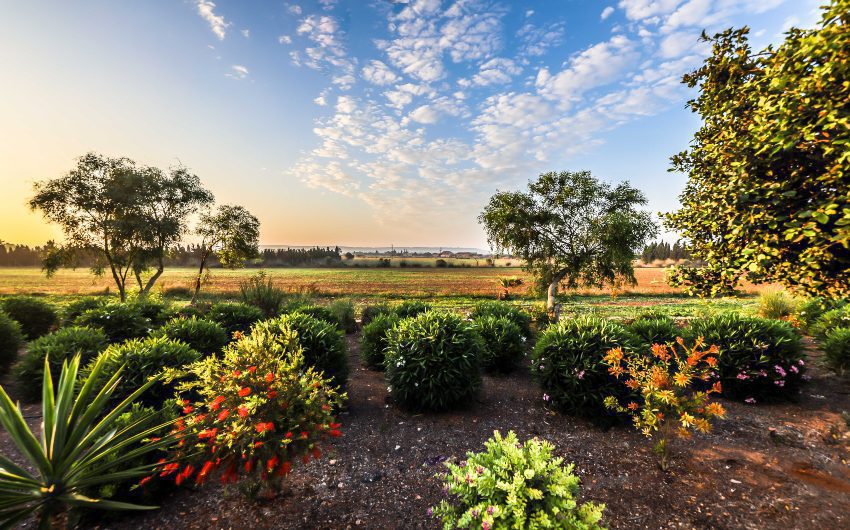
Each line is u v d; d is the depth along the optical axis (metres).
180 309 11.18
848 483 3.44
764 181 3.51
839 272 3.20
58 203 16.06
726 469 3.73
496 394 6.23
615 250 12.15
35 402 5.56
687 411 3.69
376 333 7.61
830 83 2.87
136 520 2.89
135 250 17.23
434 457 4.09
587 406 4.99
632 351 4.92
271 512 3.04
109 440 2.53
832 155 3.01
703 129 4.68
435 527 2.90
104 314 7.56
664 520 2.95
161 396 4.55
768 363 5.37
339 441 4.46
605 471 3.74
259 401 2.83
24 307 10.15
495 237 14.34
